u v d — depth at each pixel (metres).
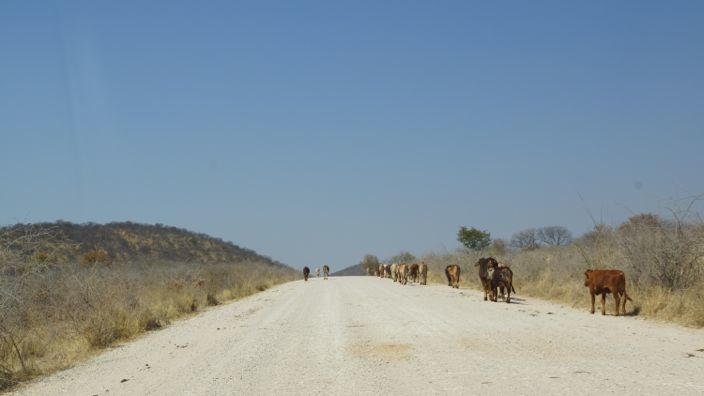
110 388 10.26
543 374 9.55
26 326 15.10
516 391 8.54
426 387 9.07
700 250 17.33
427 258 50.47
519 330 14.50
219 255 90.25
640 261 18.41
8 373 11.71
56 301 16.80
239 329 17.36
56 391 10.36
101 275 20.83
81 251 56.44
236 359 12.33
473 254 38.97
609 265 20.14
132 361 12.95
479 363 10.68
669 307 15.81
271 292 37.22
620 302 18.20
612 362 10.32
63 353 14.48
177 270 35.66
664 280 17.75
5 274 13.69
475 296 25.73
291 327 17.11
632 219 19.61
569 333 13.74
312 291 34.53
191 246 87.56
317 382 9.84
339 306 22.92
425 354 11.82
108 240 74.38
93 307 16.84
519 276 28.80
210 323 19.55
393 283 41.28
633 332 13.58
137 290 23.39
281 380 10.13
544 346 12.16
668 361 10.23
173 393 9.59
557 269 26.44
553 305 20.58
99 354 14.38
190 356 13.05
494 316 17.58
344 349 12.85
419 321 16.94
